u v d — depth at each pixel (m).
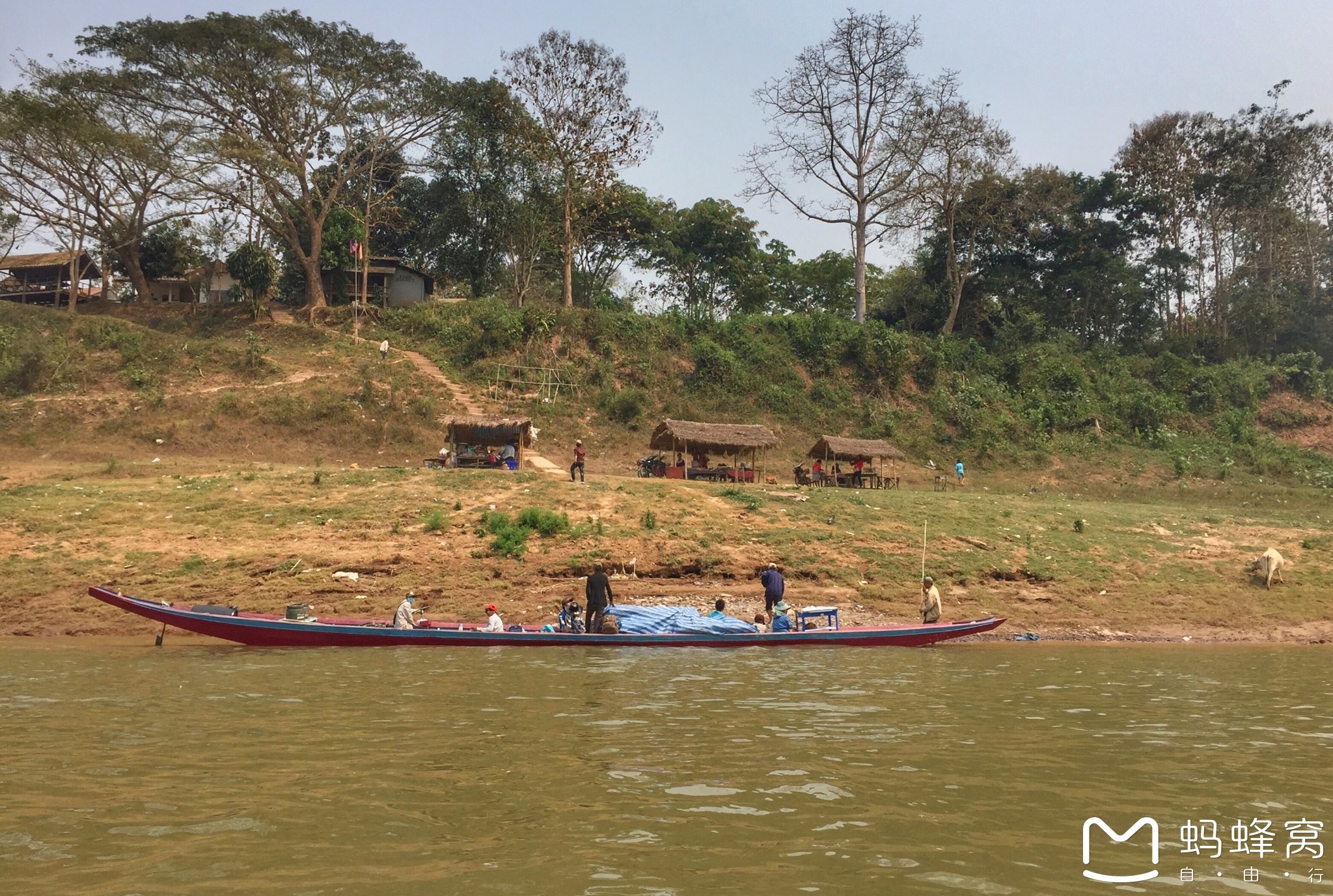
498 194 59.06
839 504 28.95
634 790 8.19
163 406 38.06
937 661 17.00
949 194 58.66
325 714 11.23
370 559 22.77
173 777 8.48
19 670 14.60
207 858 6.52
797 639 18.69
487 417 34.38
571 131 52.62
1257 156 62.94
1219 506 37.88
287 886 6.01
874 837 7.09
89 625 19.42
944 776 8.84
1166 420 52.81
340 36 50.53
